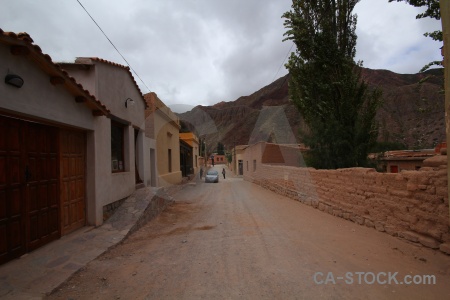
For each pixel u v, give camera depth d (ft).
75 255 14.98
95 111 19.92
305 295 10.19
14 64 12.31
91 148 20.35
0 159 12.69
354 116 34.71
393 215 17.63
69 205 18.21
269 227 21.53
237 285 11.18
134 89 30.53
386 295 10.13
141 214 23.00
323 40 35.17
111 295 10.87
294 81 38.60
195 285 11.37
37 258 13.73
